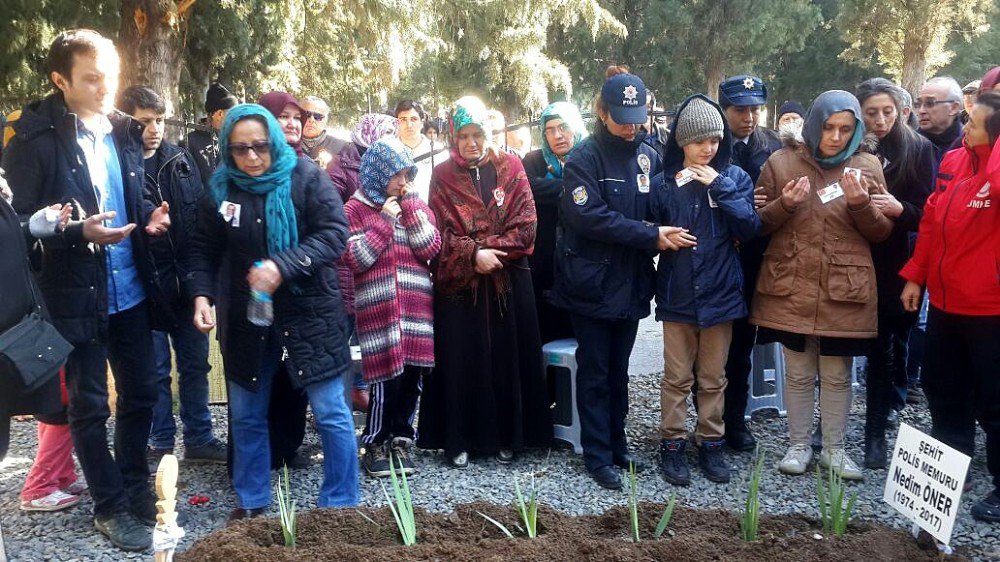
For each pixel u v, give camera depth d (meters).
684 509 3.02
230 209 3.34
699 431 4.27
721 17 25.89
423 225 4.22
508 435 4.50
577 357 4.28
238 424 3.57
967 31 24.20
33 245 3.20
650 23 25.42
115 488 3.54
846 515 2.87
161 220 3.51
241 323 3.43
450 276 4.29
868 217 3.92
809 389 4.25
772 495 4.00
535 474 4.32
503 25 16.20
